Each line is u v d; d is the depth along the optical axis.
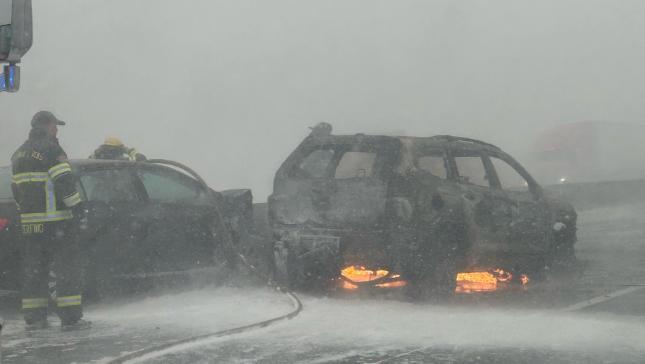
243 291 8.09
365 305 7.25
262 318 6.66
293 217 7.89
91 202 7.03
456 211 7.64
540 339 5.78
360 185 7.54
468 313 6.87
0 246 6.73
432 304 7.37
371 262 7.46
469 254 7.79
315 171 7.96
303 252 7.75
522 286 8.60
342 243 7.54
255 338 5.80
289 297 7.52
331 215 7.65
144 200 7.51
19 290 6.74
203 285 7.96
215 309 7.11
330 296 7.82
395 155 7.50
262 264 8.35
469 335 5.91
